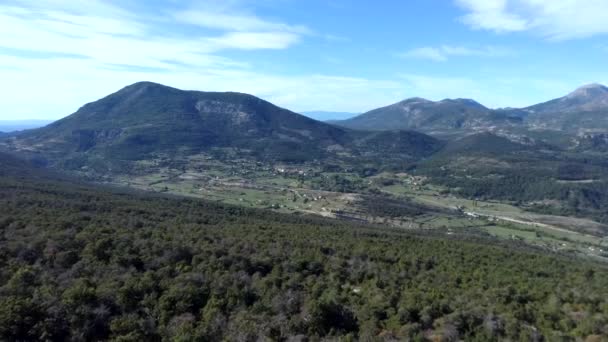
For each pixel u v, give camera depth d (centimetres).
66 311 3697
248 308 4425
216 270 5144
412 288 5475
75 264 4722
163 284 4575
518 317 4703
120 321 3750
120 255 5116
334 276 5622
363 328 4275
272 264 5716
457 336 4219
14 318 3422
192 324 3962
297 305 4578
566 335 4369
